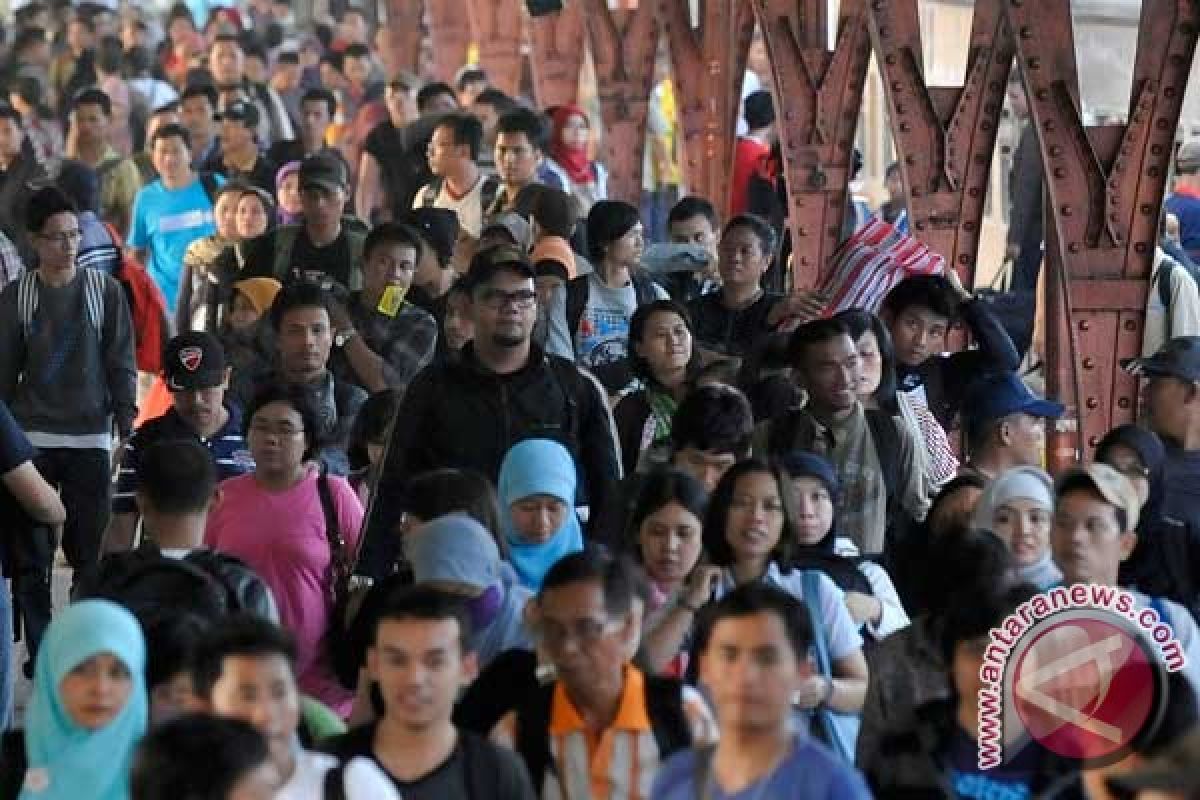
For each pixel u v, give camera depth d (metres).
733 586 17.95
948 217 30.72
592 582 15.19
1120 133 25.80
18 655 27.34
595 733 15.33
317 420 20.61
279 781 14.36
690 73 42.47
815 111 34.94
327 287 27.38
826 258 35.22
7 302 27.23
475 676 15.86
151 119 47.12
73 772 14.73
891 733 15.44
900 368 24.78
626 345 27.08
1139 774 13.45
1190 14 25.52
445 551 17.25
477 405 21.83
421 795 14.67
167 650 15.62
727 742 13.87
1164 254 30.06
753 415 22.55
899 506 22.14
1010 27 25.78
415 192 41.12
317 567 20.44
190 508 18.39
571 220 31.61
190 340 23.31
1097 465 18.12
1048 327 28.94
